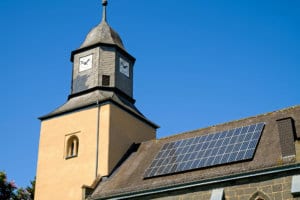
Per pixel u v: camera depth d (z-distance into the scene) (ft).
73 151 132.26
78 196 123.95
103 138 127.65
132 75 147.74
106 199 112.27
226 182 98.89
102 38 145.07
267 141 105.91
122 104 134.92
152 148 127.54
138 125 140.36
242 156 102.83
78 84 141.18
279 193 92.63
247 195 95.81
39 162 134.21
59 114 137.28
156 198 105.81
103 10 153.48
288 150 97.86
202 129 123.75
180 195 103.09
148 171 114.01
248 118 118.93
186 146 118.21
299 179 91.04
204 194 100.32
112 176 122.21
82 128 132.05
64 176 128.77
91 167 125.59
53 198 127.54
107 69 140.15
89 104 132.87
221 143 112.16
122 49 144.97
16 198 159.43
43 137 137.08
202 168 105.81
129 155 130.41
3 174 158.81
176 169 109.40
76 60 144.56
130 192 108.99
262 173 95.25
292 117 111.24
